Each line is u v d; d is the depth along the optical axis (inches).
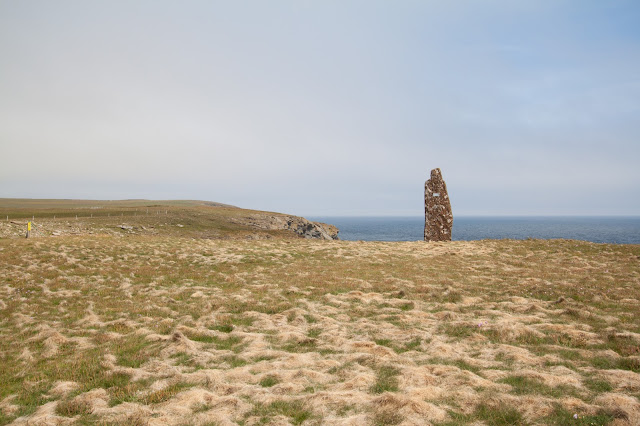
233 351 502.9
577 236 6038.4
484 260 1184.2
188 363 460.4
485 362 426.6
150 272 1065.5
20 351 524.1
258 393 370.6
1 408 362.0
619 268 981.8
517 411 317.1
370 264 1154.7
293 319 639.1
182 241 1700.3
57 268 1067.3
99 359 477.7
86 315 685.3
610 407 311.4
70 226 2272.4
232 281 958.4
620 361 403.9
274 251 1419.8
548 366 408.8
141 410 340.8
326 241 1893.5
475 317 603.5
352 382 383.9
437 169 1902.1
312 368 436.5
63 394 389.1
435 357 448.1
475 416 316.5
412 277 936.9
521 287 793.6
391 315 631.2
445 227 1852.9
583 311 590.2
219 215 3693.4
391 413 318.0
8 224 1979.6
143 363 467.8
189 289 872.3
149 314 692.7
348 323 606.5
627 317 565.0
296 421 317.7
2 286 884.0
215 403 353.7
